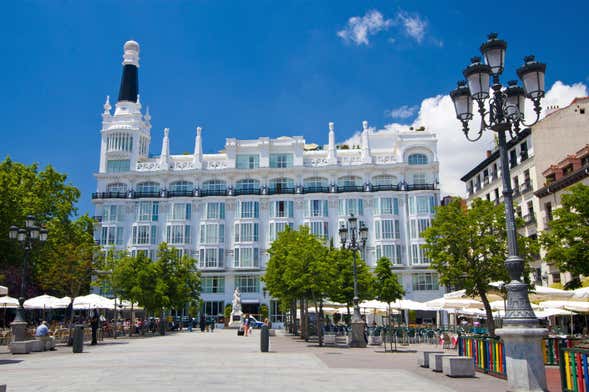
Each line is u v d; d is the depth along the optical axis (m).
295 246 34.94
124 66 87.44
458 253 25.28
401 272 72.00
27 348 23.62
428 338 35.81
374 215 74.56
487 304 24.73
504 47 11.36
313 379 14.06
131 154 80.12
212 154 83.88
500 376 14.70
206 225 75.75
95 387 12.16
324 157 81.00
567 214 23.48
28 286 53.03
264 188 76.75
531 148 47.66
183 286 52.88
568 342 18.83
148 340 36.38
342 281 37.66
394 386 12.76
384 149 82.62
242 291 73.75
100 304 36.72
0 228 28.62
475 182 61.75
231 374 15.10
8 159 45.19
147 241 76.06
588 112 45.84
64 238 48.28
